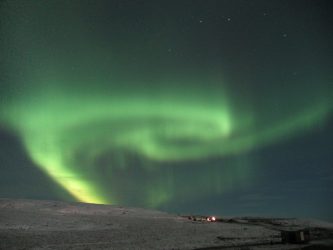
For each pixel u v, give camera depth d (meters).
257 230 24.95
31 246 17.14
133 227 25.81
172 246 16.88
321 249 15.67
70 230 23.45
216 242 18.17
